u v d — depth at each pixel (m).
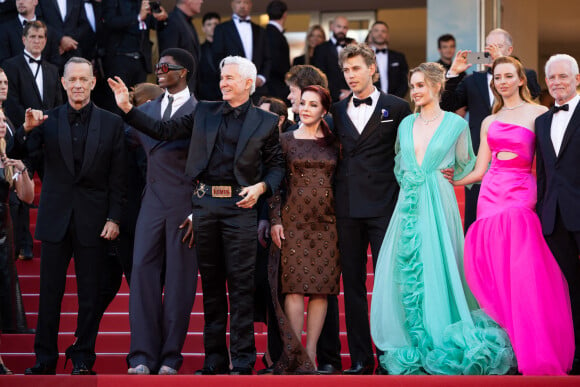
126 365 10.10
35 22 12.92
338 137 8.91
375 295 8.48
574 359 8.38
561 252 8.34
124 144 8.95
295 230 8.77
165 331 8.59
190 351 10.37
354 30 23.34
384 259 8.50
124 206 9.20
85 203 8.74
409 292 8.33
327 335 9.05
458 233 8.57
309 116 8.74
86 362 8.55
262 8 23.19
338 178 8.83
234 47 16.05
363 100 8.80
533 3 19.45
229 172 8.38
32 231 12.87
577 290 8.38
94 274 8.72
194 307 11.20
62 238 8.66
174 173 8.76
